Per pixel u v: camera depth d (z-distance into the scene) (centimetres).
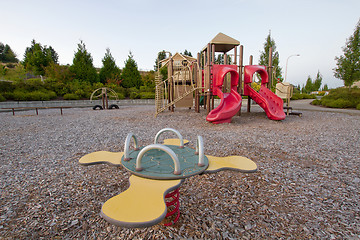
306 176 305
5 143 511
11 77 2808
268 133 614
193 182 289
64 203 233
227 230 188
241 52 923
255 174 312
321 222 198
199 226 194
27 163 366
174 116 1010
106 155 236
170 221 201
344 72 1638
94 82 2756
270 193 256
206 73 902
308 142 506
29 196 249
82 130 684
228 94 861
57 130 687
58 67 2519
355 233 181
